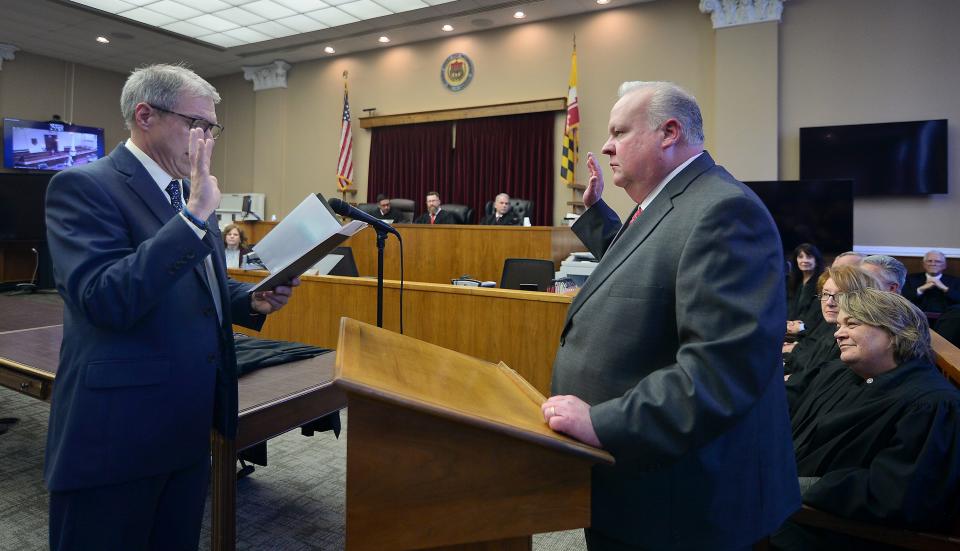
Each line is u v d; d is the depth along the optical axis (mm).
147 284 1051
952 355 1821
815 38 6398
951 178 5957
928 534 1334
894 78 6113
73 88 9875
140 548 1191
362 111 9125
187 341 1214
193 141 1120
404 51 8773
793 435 1840
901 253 6090
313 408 1759
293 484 2461
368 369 807
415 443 780
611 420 866
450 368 1064
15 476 2475
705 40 6875
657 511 1019
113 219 1152
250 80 10328
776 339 895
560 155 7711
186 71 1268
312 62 9586
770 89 6449
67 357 1158
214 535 1476
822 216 6047
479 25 7934
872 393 1552
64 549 1125
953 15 5895
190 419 1213
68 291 1074
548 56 7750
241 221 6969
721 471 997
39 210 8016
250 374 1918
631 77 7277
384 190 8844
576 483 838
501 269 5262
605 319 1091
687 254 969
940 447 1318
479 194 8164
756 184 6250
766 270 937
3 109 9078
